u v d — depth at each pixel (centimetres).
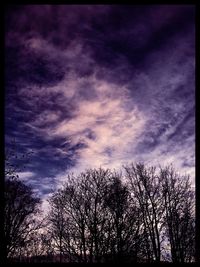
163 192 2703
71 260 2155
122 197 2516
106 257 2078
